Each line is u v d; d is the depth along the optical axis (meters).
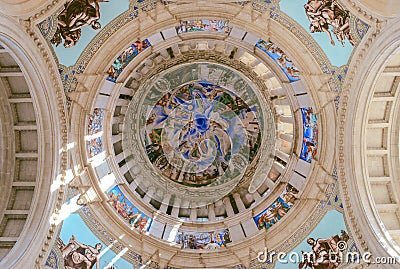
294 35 23.41
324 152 24.56
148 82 28.53
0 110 23.34
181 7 23.25
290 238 25.53
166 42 25.39
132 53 24.95
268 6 22.86
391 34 19.77
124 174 28.45
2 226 23.00
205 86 30.06
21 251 21.66
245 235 26.77
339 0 21.08
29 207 23.39
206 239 27.23
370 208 22.67
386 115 23.50
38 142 23.14
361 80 22.11
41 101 22.53
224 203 29.41
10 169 23.89
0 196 23.55
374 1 20.12
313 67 23.75
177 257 26.39
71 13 21.69
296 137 26.45
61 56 22.86
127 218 26.80
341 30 22.05
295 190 26.12
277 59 25.17
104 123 26.39
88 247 24.83
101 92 24.83
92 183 25.27
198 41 26.14
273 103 28.38
